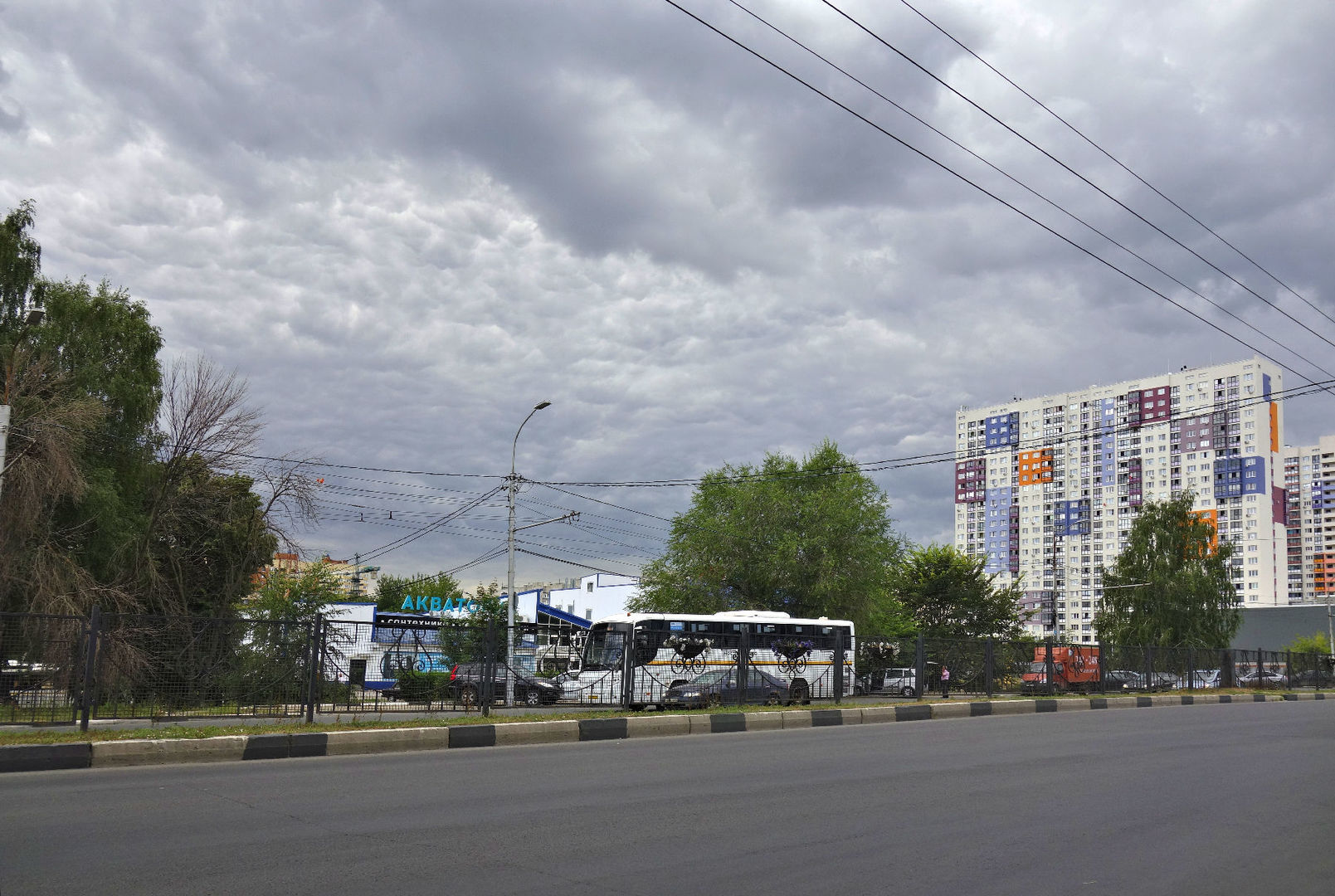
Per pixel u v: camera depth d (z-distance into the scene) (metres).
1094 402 144.12
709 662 22.88
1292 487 163.62
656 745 14.92
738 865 6.54
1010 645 28.11
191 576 32.44
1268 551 125.56
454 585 79.25
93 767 11.63
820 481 50.41
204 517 31.25
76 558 25.42
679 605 48.44
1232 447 129.75
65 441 23.52
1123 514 139.12
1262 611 97.75
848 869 6.50
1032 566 147.25
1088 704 27.20
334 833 7.39
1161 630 64.88
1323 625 93.81
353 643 17.20
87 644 14.19
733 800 9.26
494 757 12.95
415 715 17.44
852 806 8.95
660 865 6.51
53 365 25.83
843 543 47.66
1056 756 13.48
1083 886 6.16
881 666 25.70
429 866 6.35
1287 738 16.73
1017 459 150.88
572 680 20.73
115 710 14.63
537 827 7.75
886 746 14.82
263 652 16.08
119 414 27.69
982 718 22.39
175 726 14.73
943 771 11.68
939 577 64.69
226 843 6.97
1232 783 10.88
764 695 23.70
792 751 13.98
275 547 34.28
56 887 5.68
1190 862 6.89
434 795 9.38
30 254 28.53
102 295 28.88
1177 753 13.99
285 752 13.07
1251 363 129.50
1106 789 10.32
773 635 24.30
